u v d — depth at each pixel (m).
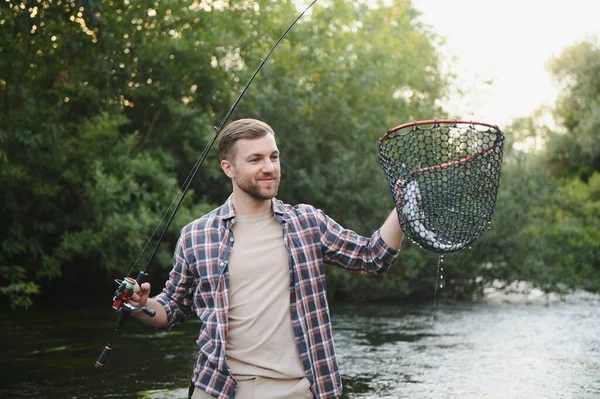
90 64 11.57
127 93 12.06
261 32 13.16
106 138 10.79
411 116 14.76
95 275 13.30
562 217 15.86
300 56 13.16
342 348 8.19
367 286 13.29
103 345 8.18
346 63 13.76
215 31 12.24
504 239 13.52
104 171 10.62
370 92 14.05
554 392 6.13
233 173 2.88
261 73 12.86
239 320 2.79
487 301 13.29
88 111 11.77
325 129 13.63
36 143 10.02
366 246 2.89
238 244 2.85
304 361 2.77
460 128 2.85
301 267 2.83
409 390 6.18
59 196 11.09
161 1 11.70
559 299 13.71
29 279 11.92
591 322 10.53
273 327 2.78
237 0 12.86
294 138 13.04
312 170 13.16
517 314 11.41
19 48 9.26
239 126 2.87
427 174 2.80
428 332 9.43
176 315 3.00
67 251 10.63
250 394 2.75
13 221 10.88
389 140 2.90
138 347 8.08
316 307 2.83
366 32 15.21
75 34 10.57
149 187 11.45
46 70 10.86
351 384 6.40
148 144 12.30
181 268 2.93
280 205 2.93
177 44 11.84
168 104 11.92
